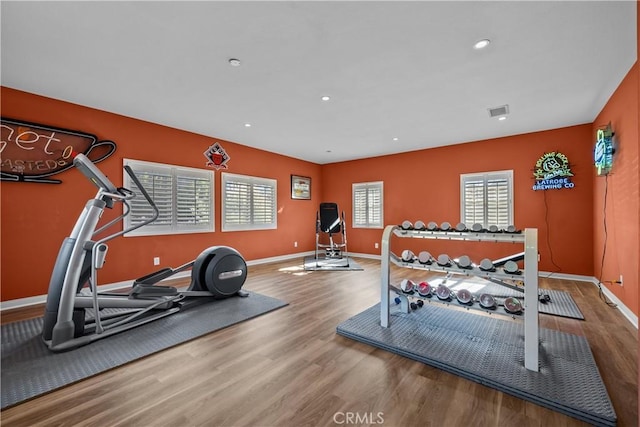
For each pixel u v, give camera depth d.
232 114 3.91
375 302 3.38
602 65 2.65
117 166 3.87
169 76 2.85
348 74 2.82
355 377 1.84
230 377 1.84
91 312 2.96
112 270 3.83
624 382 1.74
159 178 4.29
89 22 2.04
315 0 1.85
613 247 3.29
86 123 3.60
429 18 2.02
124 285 3.92
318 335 2.48
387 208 6.39
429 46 2.36
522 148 4.75
